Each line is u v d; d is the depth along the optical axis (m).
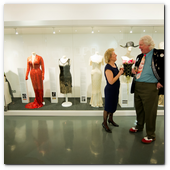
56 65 3.19
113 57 2.03
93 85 3.06
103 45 2.92
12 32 2.92
